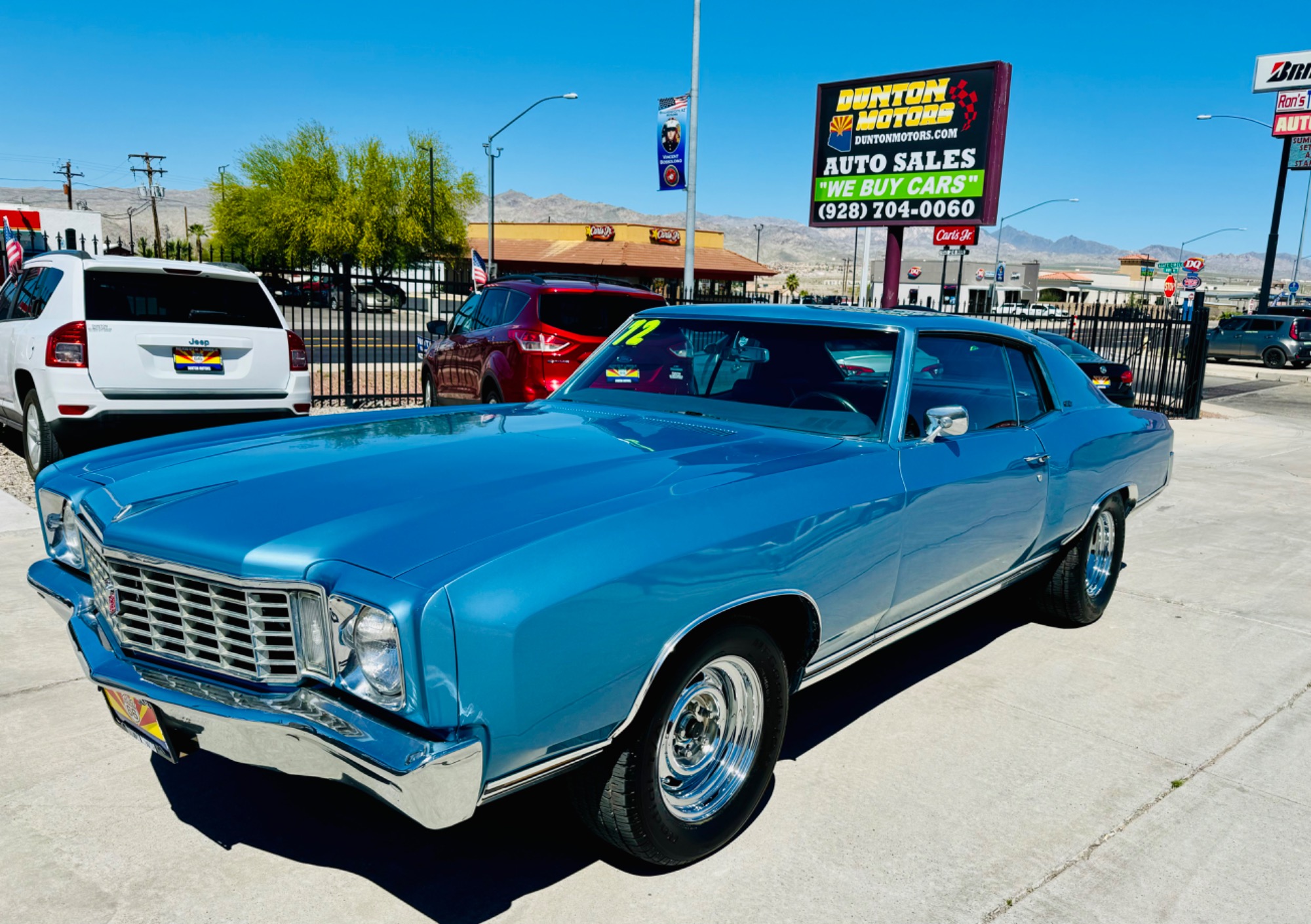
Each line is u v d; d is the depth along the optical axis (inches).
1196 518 308.0
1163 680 167.3
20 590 185.3
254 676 86.4
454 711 78.5
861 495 116.0
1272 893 105.0
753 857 108.0
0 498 255.4
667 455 115.1
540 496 96.0
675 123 758.5
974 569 145.6
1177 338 657.6
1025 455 151.4
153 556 90.1
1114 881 106.0
